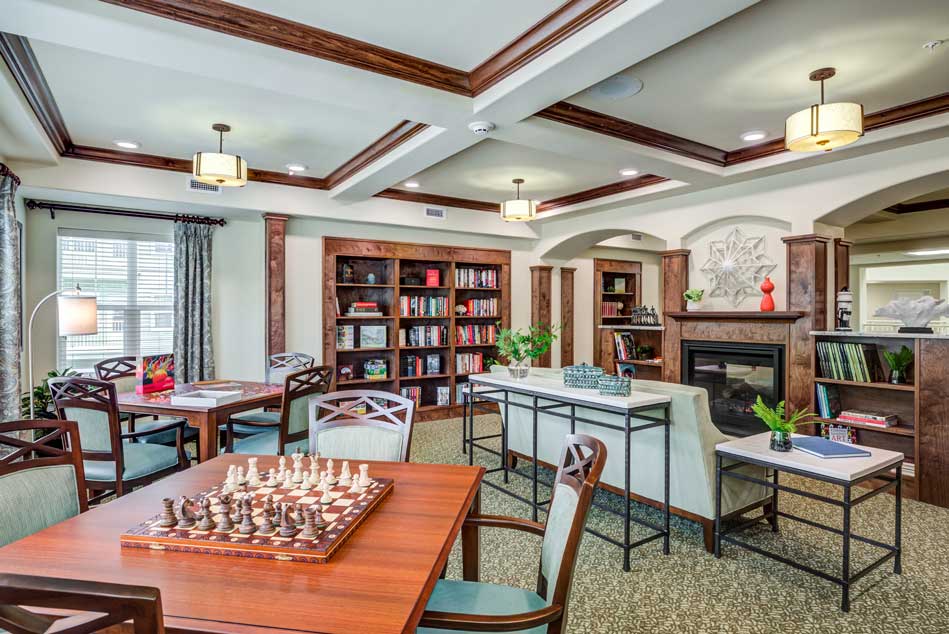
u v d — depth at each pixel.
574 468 1.54
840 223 4.53
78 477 1.73
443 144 3.64
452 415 6.54
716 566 2.64
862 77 3.01
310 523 1.27
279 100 3.26
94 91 3.12
